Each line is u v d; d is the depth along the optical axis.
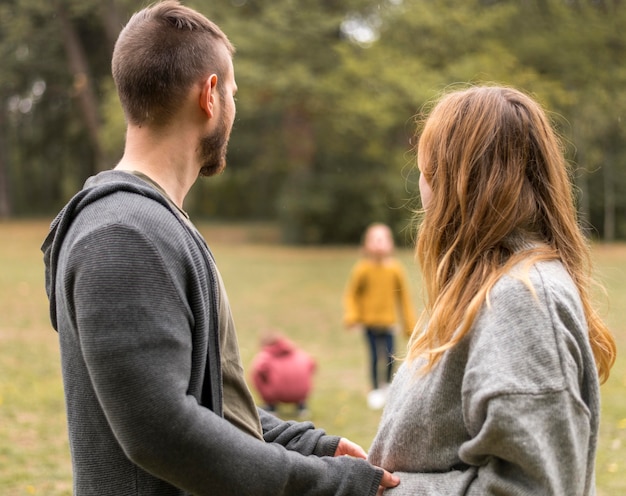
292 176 26.06
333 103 22.80
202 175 1.73
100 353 1.33
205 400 1.54
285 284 15.53
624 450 5.25
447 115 1.66
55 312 1.58
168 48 1.58
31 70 27.42
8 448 5.07
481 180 1.58
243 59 22.14
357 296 6.89
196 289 1.46
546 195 1.60
